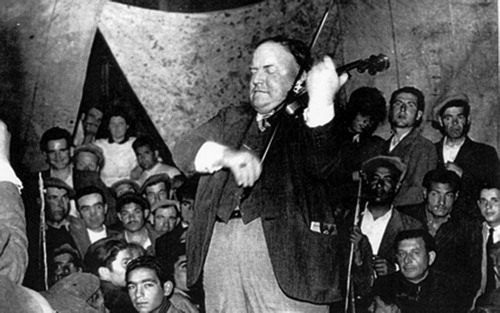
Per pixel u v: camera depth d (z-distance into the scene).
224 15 4.79
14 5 4.79
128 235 4.73
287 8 4.75
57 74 4.81
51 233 4.73
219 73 4.77
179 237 4.66
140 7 4.84
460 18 4.75
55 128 4.79
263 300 4.34
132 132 4.80
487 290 4.55
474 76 4.72
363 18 4.73
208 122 4.69
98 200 4.75
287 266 4.35
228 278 4.37
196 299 4.49
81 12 4.83
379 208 4.55
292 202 4.41
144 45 4.83
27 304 2.64
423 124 4.68
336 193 4.48
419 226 4.58
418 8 4.74
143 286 4.57
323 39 4.71
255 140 4.52
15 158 4.75
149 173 4.75
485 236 4.59
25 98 4.79
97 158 4.79
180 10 4.82
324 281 4.38
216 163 4.52
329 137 4.43
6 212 2.92
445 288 4.54
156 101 4.80
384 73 4.69
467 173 4.64
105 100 4.83
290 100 4.50
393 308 4.51
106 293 4.64
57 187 4.76
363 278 4.47
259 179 4.45
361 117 4.62
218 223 4.43
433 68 4.72
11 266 2.80
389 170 4.57
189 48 4.81
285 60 4.55
